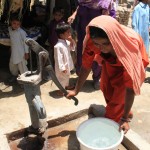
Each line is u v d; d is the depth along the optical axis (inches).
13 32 165.0
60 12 176.6
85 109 102.8
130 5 348.2
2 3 154.0
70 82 174.2
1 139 87.1
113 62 85.8
